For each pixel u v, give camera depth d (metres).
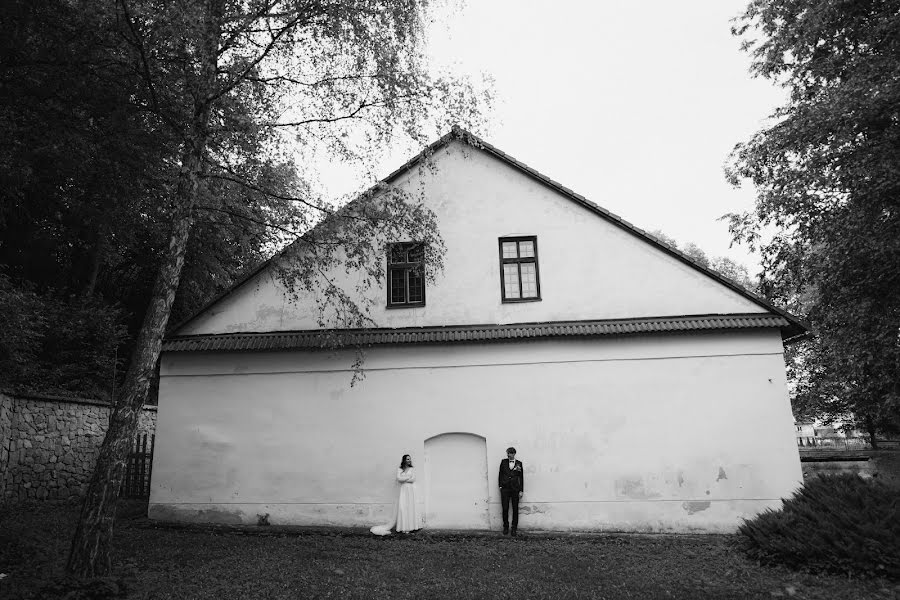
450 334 13.38
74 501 14.92
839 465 14.63
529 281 14.20
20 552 8.80
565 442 13.04
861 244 14.45
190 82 10.19
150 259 22.25
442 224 14.47
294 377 13.75
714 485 12.62
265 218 12.18
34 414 14.50
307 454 13.36
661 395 13.09
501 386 13.40
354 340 13.33
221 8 9.43
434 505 13.04
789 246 17.55
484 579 8.42
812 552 8.89
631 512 12.61
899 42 14.31
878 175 14.06
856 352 15.43
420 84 10.49
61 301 18.33
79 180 13.70
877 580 8.21
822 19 15.55
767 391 12.93
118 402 8.44
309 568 8.94
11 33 10.34
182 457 13.46
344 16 10.02
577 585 8.12
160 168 13.48
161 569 8.79
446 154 14.84
